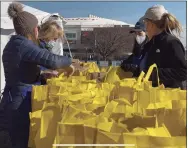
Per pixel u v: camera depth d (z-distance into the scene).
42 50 2.80
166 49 2.95
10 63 2.87
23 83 2.87
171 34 3.01
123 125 1.66
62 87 2.66
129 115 1.83
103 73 3.78
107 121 1.76
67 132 1.67
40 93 2.63
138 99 2.28
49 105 2.06
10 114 2.88
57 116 2.02
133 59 3.46
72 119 1.79
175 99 2.28
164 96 2.31
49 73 3.48
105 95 2.51
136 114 1.83
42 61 2.76
